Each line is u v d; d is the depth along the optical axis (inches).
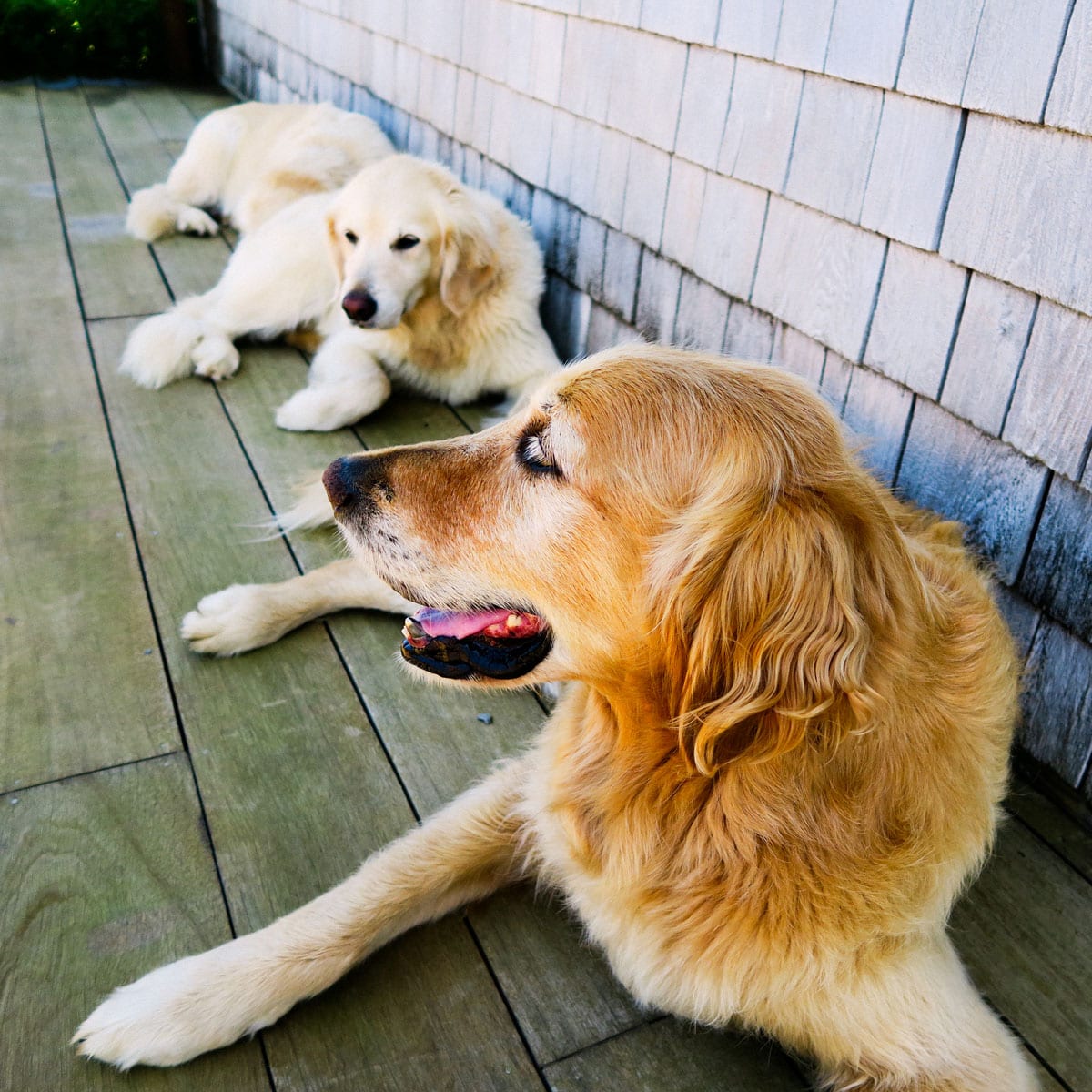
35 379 130.0
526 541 54.9
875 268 84.7
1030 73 67.5
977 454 78.5
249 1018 57.7
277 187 171.6
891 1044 54.0
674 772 55.1
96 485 109.5
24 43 290.8
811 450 50.5
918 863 53.6
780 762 51.5
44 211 189.0
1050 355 70.6
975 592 61.6
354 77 204.4
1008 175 70.9
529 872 69.2
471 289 127.3
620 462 52.0
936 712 54.2
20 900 65.2
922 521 71.4
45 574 95.5
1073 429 70.0
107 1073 56.2
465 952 65.0
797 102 89.3
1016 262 71.7
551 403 55.3
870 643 48.6
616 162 119.9
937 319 79.6
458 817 67.6
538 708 85.1
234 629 86.7
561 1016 61.4
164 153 229.8
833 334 90.8
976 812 56.1
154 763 76.4
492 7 140.4
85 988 60.4
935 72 74.7
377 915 62.0
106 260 169.8
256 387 134.2
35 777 74.3
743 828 53.0
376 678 86.5
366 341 134.6
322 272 141.2
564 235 136.0
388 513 58.4
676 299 113.9
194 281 164.4
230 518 106.0
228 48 293.0
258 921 65.1
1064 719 75.7
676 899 56.1
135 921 64.6
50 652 86.4
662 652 51.5
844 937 53.2
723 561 48.4
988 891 70.0
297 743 79.3
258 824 72.0
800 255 93.0
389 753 79.0
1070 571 72.6
